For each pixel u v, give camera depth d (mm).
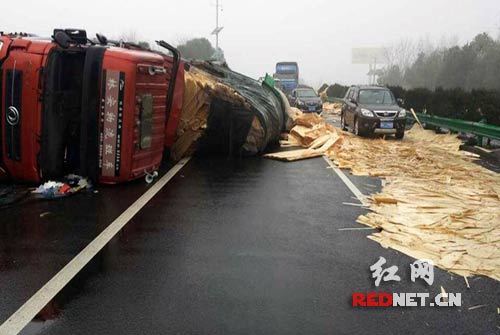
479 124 15180
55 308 4121
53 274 4816
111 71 7969
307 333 3799
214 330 3807
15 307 4125
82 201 7664
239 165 11555
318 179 9969
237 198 8164
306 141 14930
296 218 6988
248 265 5145
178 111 10680
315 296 4438
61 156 8422
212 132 12617
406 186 9172
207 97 11727
